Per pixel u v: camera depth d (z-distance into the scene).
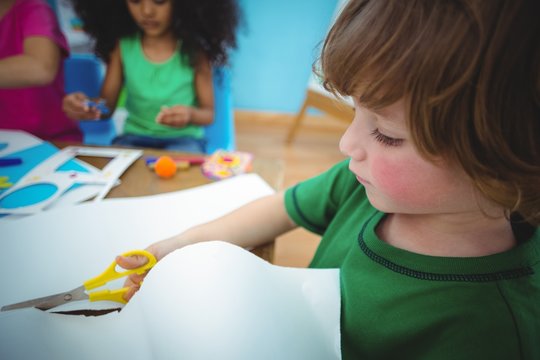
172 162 0.51
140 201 0.44
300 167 1.76
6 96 0.88
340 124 2.20
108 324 0.26
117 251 0.36
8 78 0.73
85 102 0.72
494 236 0.26
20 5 0.79
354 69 0.20
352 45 0.21
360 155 0.24
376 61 0.19
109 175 0.49
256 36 1.89
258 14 1.81
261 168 0.55
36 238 0.37
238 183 0.49
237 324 0.22
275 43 1.91
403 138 0.21
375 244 0.30
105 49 0.96
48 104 0.95
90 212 0.41
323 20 1.83
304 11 1.81
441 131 0.19
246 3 1.77
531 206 0.21
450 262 0.25
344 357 0.29
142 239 0.38
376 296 0.28
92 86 1.09
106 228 0.39
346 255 0.35
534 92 0.17
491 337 0.22
